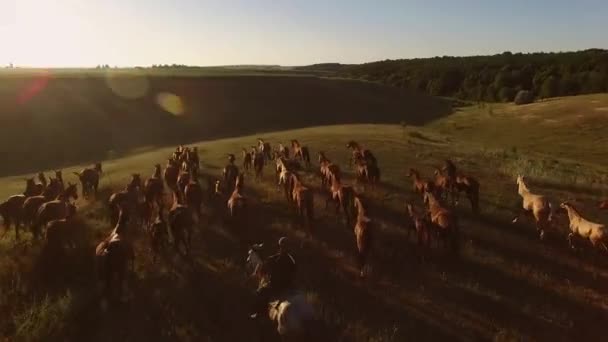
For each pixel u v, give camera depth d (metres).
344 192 17.17
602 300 13.08
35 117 60.00
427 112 96.25
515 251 15.90
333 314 11.88
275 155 29.66
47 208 15.36
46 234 13.73
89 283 13.07
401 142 37.06
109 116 65.06
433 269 14.41
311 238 16.38
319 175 25.39
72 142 54.88
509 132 70.50
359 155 26.02
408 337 11.22
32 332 10.75
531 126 72.44
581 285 13.85
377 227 17.38
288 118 76.69
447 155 32.16
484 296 13.00
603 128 65.69
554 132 66.56
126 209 15.84
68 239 14.16
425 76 159.25
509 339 11.26
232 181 21.41
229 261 14.66
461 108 105.50
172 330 11.23
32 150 51.31
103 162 40.00
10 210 16.30
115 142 56.12
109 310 11.80
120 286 12.09
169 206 20.31
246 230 16.58
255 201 20.17
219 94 83.12
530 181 25.34
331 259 15.01
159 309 11.98
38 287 12.73
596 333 11.60
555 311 12.43
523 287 13.64
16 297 12.19
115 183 24.16
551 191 23.81
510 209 19.97
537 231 17.64
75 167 38.91
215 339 10.91
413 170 20.81
